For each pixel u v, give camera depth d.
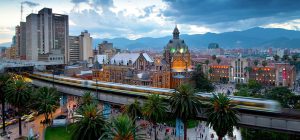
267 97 157.12
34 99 115.62
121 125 52.50
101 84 136.75
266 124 81.81
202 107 89.75
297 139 92.50
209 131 116.06
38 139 100.88
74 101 173.50
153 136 106.38
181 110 83.56
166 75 198.00
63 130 111.00
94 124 65.75
